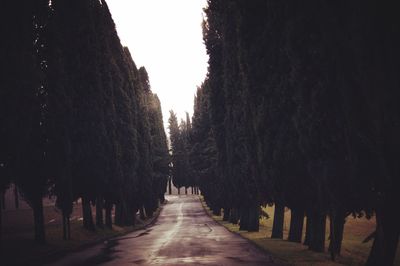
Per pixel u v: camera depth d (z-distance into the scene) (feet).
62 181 91.61
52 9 101.91
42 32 92.32
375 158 42.65
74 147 107.55
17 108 67.72
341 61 41.39
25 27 71.20
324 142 49.93
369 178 43.83
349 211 54.08
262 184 85.56
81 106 110.93
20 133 68.59
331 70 45.24
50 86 90.33
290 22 50.62
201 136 276.00
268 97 68.90
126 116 159.22
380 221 44.16
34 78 70.08
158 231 151.43
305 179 64.95
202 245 89.86
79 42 113.60
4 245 81.25
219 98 156.46
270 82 67.97
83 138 110.22
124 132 157.79
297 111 53.83
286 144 65.46
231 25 108.88
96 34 120.37
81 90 111.45
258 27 71.15
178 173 503.20
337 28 40.19
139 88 212.64
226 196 169.27
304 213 87.25
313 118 49.75
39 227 87.66
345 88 41.39
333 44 41.63
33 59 71.10
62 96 92.43
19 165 81.66
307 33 49.11
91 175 112.06
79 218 167.43
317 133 50.37
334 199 52.08
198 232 137.49
